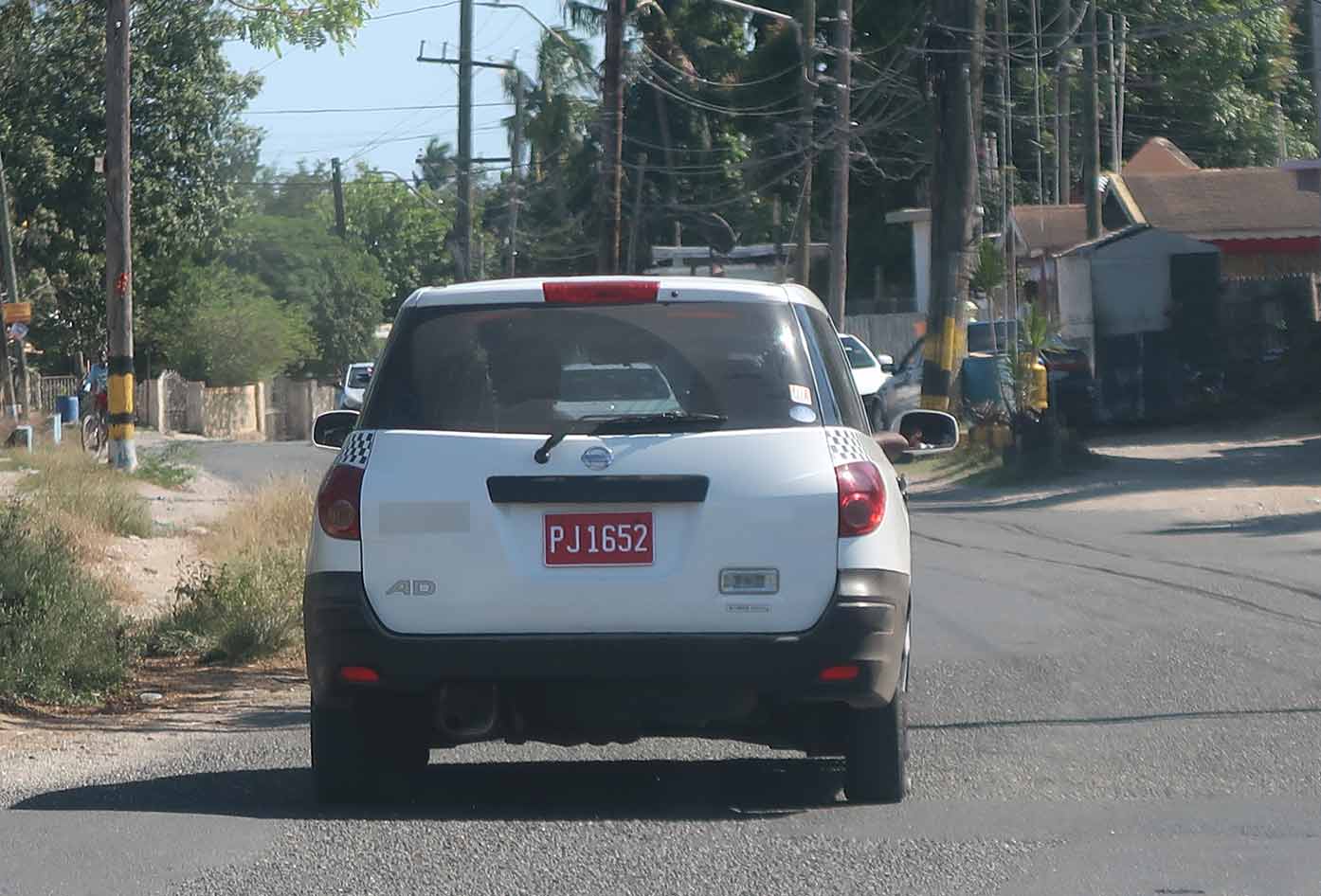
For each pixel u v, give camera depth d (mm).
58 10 95688
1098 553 37312
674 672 13852
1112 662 23484
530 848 13344
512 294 14664
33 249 102625
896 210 126938
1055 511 47688
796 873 12516
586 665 13836
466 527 13906
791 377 14406
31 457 58344
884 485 14375
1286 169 66375
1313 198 98312
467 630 13906
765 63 126250
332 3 64938
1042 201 108812
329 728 14930
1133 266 78375
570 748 18625
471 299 14656
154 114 101688
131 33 100562
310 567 14258
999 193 106062
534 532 13922
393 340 14641
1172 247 78312
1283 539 38281
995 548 39062
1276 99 138000
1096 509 47344
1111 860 12867
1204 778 16344
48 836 13953
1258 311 77000
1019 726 19219
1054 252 99750
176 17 101188
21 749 19344
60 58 97812
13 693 22656
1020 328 67375
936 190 67750
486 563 13883
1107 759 17312
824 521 13961
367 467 14117
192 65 102000
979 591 31469
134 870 12703
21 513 29250
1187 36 129875
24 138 98125
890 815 14641
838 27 85625
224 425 124750
